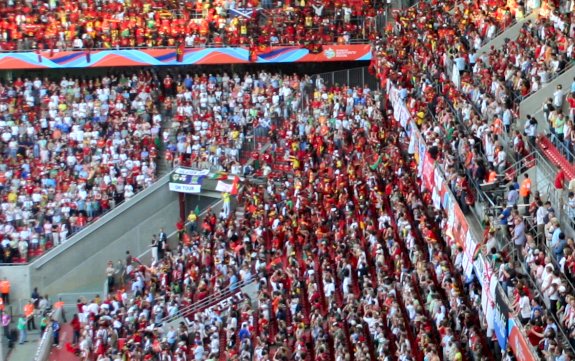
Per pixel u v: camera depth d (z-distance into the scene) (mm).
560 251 41906
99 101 74938
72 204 69938
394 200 56938
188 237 65875
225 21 78250
